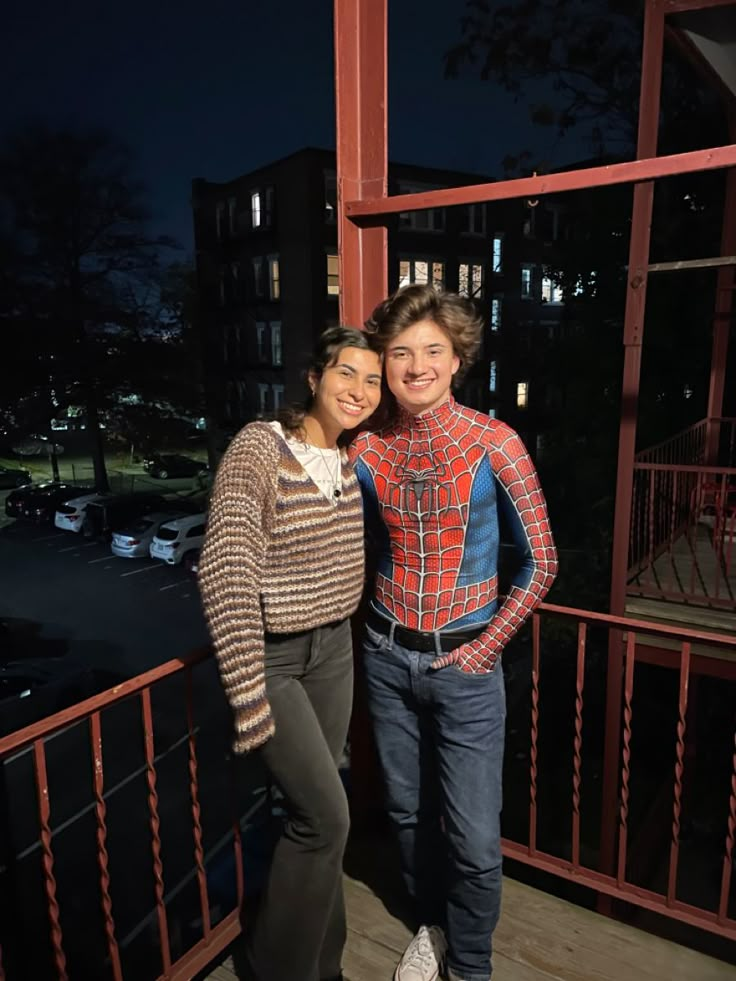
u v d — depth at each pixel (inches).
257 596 55.9
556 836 312.0
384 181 85.3
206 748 531.5
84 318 1389.0
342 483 64.7
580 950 82.0
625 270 519.5
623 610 205.3
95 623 896.9
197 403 1507.1
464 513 67.1
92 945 331.9
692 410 490.3
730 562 241.6
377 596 74.8
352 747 99.3
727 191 283.0
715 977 78.0
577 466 543.8
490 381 948.6
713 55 222.2
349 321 89.0
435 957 78.0
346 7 83.5
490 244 1000.9
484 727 70.6
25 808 435.8
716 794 311.1
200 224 1440.7
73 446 1747.0
